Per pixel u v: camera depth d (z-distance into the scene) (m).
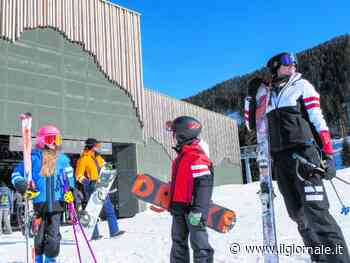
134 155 14.54
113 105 14.05
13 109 11.18
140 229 7.70
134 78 14.87
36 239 3.95
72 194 4.07
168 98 17.38
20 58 11.56
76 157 14.32
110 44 14.21
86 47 13.38
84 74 13.26
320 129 2.87
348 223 6.15
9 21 11.38
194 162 3.04
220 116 22.58
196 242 3.01
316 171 2.80
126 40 14.77
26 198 3.82
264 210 2.69
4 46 11.22
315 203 2.76
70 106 12.66
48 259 3.95
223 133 22.58
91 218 6.29
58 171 4.06
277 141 3.00
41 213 3.97
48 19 12.38
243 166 37.25
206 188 3.00
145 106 15.35
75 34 13.12
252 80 3.32
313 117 2.90
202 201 2.96
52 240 3.93
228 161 22.55
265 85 3.23
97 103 13.51
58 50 12.59
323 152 2.87
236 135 23.89
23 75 11.56
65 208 4.12
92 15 13.75
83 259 4.75
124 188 14.40
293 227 6.29
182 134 3.21
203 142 3.36
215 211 3.59
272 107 3.06
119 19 14.65
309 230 3.12
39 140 4.08
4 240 7.53
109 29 14.26
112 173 6.62
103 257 4.82
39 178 3.99
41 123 11.78
